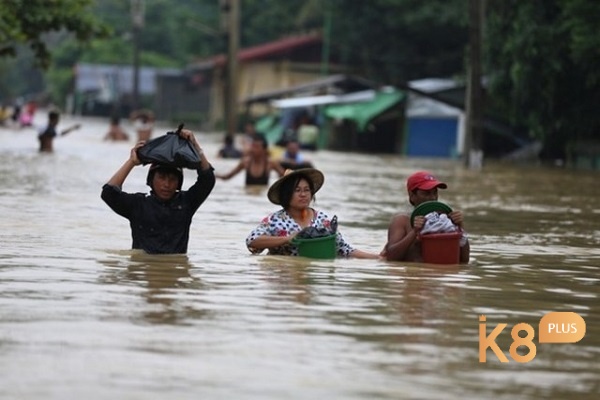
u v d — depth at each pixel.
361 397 12.98
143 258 23.58
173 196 24.94
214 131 168.00
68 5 65.56
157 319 16.80
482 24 78.94
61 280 20.14
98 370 13.70
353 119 116.00
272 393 13.01
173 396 12.72
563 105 88.19
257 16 178.00
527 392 13.59
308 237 24.47
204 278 21.03
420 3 129.38
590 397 13.52
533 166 87.31
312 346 15.38
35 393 12.62
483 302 19.52
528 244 29.92
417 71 136.00
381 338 16.08
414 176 25.06
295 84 160.88
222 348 15.07
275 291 19.78
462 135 106.56
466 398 13.18
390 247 24.69
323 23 167.62
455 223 24.97
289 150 53.66
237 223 32.38
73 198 38.50
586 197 51.53
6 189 41.91
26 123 126.38
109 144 94.12
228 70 113.25
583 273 24.17
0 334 15.38
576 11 79.12
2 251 23.97
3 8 60.59
